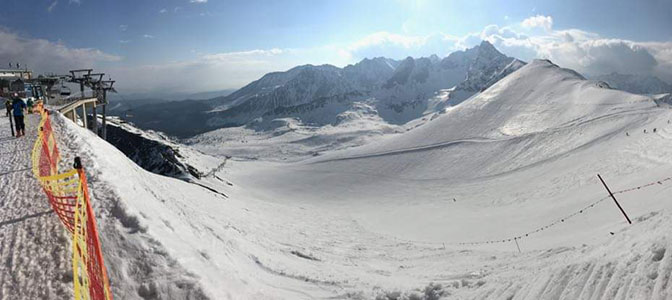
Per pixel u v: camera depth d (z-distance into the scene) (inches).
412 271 684.1
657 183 1620.3
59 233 302.5
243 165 5708.7
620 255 365.4
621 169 2450.8
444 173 4352.9
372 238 1397.6
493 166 4180.6
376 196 3678.6
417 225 2102.6
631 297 281.0
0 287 231.3
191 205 846.5
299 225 1422.2
